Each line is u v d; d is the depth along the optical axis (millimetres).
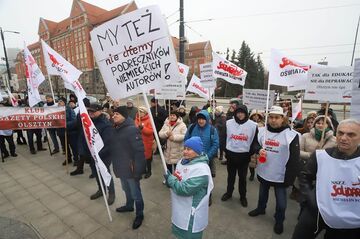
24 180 4820
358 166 1739
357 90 2621
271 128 3080
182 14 8664
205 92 8172
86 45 49594
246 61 40375
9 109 5105
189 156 2219
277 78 3844
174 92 5223
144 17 2451
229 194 3904
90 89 50688
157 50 2482
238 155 3568
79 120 4355
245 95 5578
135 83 2602
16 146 7758
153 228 3119
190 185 2086
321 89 3338
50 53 5809
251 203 3818
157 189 4309
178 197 2246
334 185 1824
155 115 6574
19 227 3168
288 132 2955
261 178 3195
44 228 3150
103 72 2689
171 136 4078
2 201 3928
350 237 1844
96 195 3977
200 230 2211
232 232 3033
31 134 6660
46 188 4422
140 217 3156
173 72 2486
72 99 6473
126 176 3150
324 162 1891
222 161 5879
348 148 1770
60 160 6172
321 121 3465
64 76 5262
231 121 3730
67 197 4043
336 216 1792
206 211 2221
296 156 2871
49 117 5312
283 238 2916
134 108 6941
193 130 3750
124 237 2939
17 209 3658
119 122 3166
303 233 2021
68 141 5742
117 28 2537
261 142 3221
